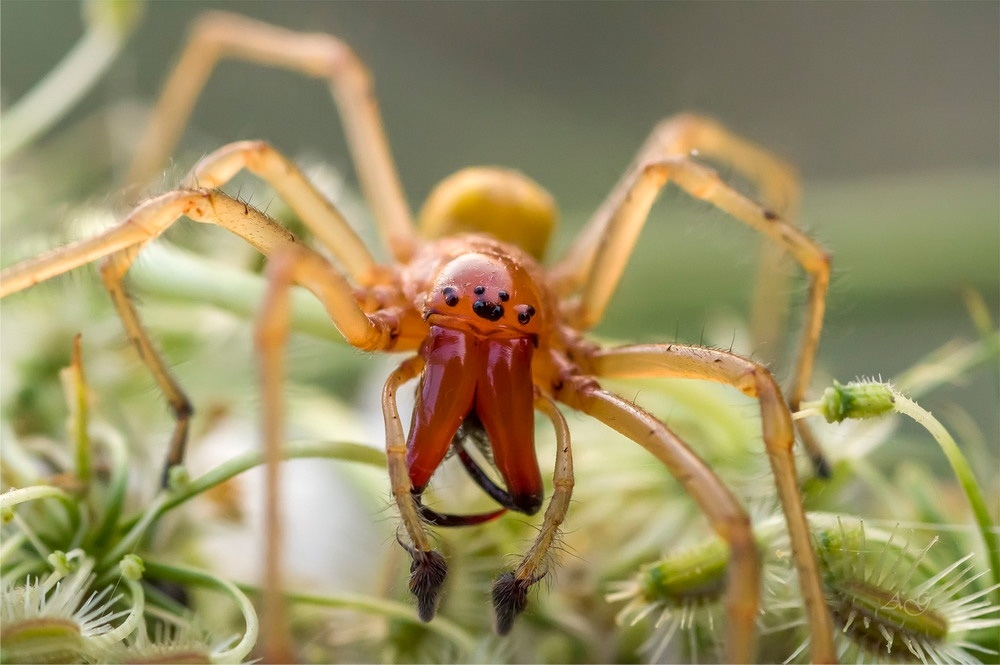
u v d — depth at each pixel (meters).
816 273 0.06
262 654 0.06
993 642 0.06
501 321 0.06
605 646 0.06
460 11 0.12
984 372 0.07
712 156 0.07
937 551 0.06
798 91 0.12
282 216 0.07
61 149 0.08
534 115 0.12
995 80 0.12
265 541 0.05
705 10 0.13
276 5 0.11
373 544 0.07
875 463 0.07
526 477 0.06
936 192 0.08
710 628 0.06
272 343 0.05
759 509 0.06
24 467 0.06
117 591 0.06
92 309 0.07
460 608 0.06
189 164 0.07
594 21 0.13
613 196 0.07
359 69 0.07
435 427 0.06
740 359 0.06
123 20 0.07
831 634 0.06
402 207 0.07
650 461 0.06
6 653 0.05
